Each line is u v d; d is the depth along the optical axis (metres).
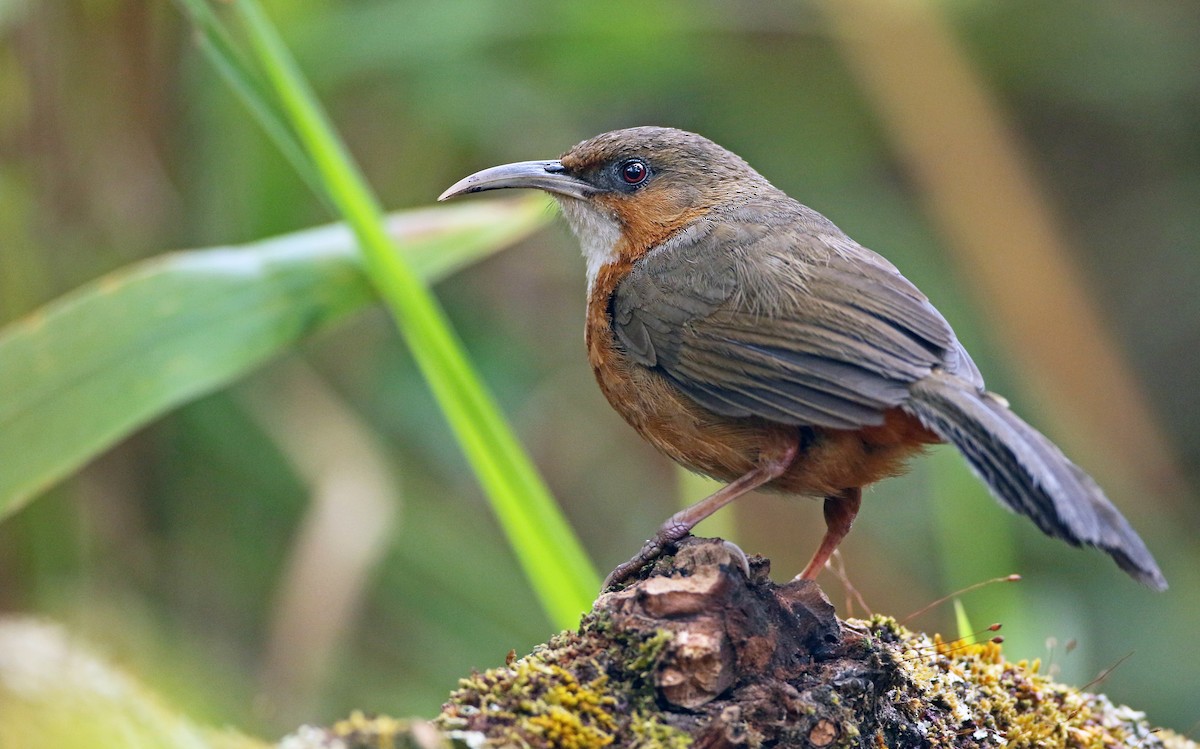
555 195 9.03
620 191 8.88
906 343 7.33
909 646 6.70
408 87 12.79
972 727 6.34
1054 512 6.24
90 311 8.23
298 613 10.76
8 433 8.05
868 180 14.77
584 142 9.16
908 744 6.16
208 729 5.91
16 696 5.00
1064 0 15.02
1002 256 14.37
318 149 8.26
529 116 12.92
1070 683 11.36
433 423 12.54
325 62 11.98
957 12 14.72
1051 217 15.71
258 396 11.95
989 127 14.24
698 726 5.54
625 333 8.20
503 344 13.30
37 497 10.80
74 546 10.98
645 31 12.96
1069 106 15.98
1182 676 12.65
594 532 13.37
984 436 6.66
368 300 8.99
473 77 12.75
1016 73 15.27
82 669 5.18
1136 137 16.52
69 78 11.52
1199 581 13.84
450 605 11.89
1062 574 13.42
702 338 7.83
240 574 11.57
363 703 11.06
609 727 5.47
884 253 14.23
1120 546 6.18
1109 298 16.50
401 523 11.99
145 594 11.27
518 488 8.57
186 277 8.50
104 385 8.23
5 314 11.32
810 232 8.27
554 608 8.56
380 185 12.88
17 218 11.36
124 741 5.04
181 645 10.44
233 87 8.66
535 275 13.64
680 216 8.76
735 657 5.75
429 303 8.43
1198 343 16.05
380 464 11.78
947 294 14.35
